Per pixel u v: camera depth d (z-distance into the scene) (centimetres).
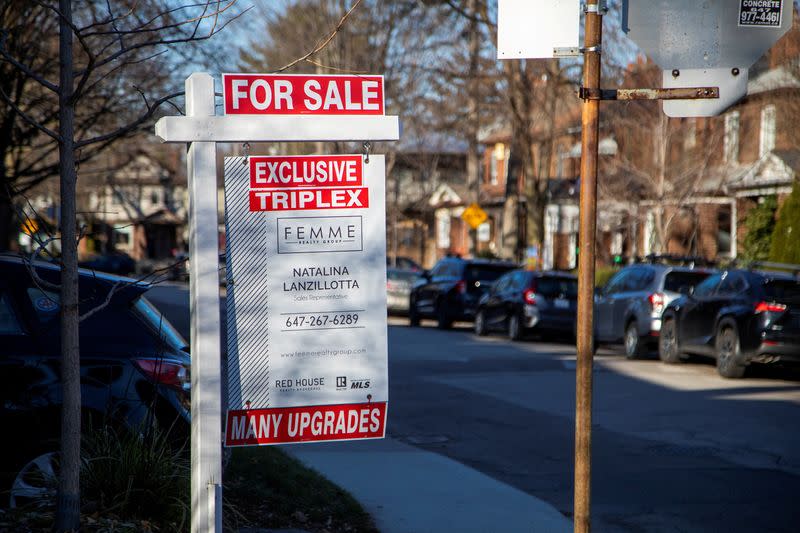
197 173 484
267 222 491
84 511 579
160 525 593
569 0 472
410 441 1084
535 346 2247
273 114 490
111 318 660
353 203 498
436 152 5041
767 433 1121
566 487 865
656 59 509
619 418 1227
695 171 3153
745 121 3284
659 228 2988
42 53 1348
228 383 489
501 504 786
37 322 645
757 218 3281
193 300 491
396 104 3728
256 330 491
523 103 3366
